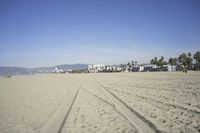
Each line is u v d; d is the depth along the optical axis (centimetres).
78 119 1071
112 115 1121
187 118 985
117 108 1304
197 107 1220
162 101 1479
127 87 2670
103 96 1912
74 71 19400
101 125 939
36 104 1612
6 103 1711
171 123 912
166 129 830
